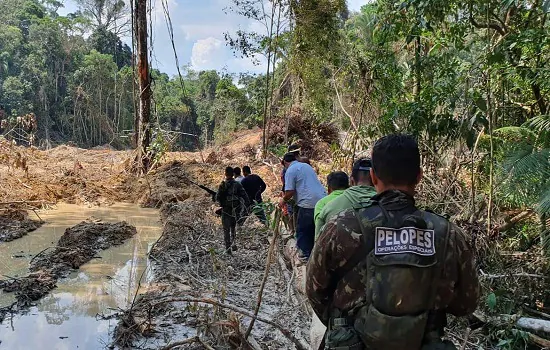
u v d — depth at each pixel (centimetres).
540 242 551
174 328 545
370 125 904
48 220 1183
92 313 615
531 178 498
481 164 691
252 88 4041
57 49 5619
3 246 934
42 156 2102
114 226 1067
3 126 1870
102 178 1686
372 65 885
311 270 219
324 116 1852
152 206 1412
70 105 5500
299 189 644
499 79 626
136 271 793
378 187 221
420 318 196
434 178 759
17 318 594
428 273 198
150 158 1734
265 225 861
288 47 1791
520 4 641
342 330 206
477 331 443
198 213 1054
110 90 5512
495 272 530
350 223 209
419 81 780
